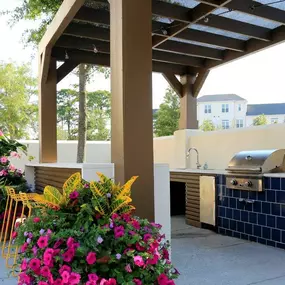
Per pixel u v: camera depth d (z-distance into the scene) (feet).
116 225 6.02
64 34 15.85
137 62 8.26
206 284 8.64
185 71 21.77
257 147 16.49
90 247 5.57
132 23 8.22
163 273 5.96
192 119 21.76
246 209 13.43
